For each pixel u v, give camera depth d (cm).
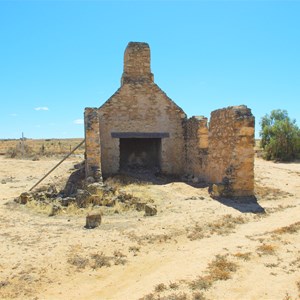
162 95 2419
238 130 1611
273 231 1092
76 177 2186
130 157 2664
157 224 1208
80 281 785
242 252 911
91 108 2005
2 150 5653
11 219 1323
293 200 1605
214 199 1608
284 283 719
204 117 2205
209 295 680
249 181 1628
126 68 2394
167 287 727
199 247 972
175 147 2434
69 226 1212
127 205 1480
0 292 729
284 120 3775
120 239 1052
